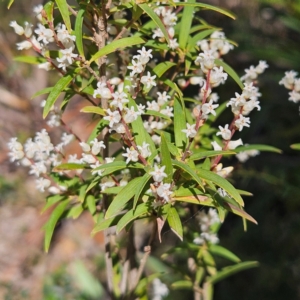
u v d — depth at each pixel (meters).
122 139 0.26
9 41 0.83
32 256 0.70
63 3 0.24
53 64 0.27
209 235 0.33
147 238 0.57
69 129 0.29
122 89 0.26
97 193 0.30
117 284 0.34
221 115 0.65
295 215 0.62
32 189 0.79
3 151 0.83
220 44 0.30
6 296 0.64
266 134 0.66
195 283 0.35
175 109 0.26
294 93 0.30
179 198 0.24
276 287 0.60
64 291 0.61
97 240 0.72
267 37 0.63
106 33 0.26
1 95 0.84
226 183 0.23
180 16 0.31
